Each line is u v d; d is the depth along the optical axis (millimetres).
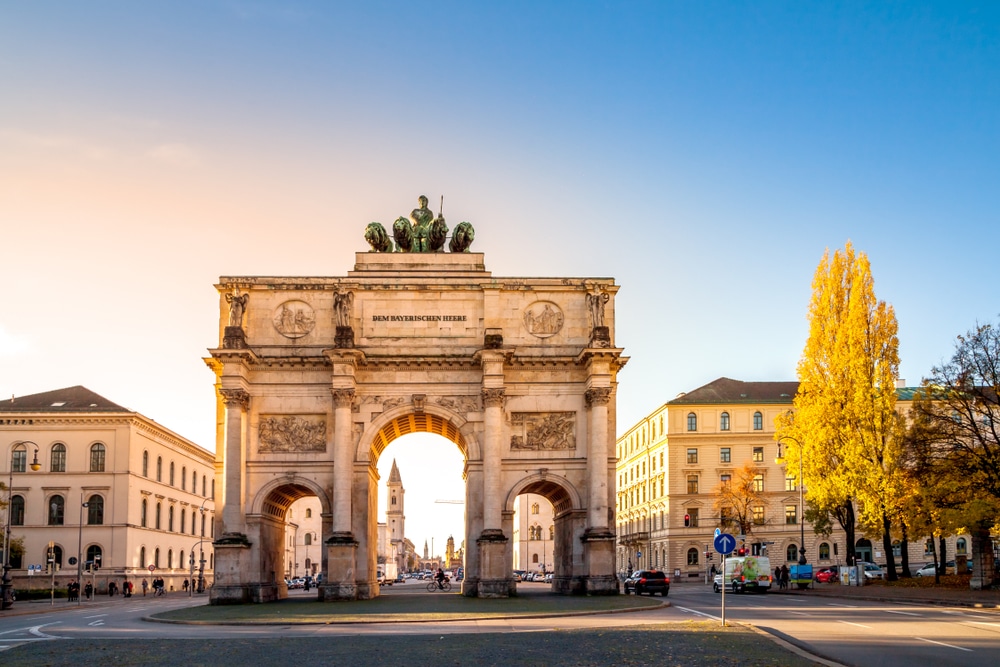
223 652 30516
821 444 81812
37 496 107812
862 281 82938
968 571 83500
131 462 109500
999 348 69750
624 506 161250
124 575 106625
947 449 71000
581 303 70750
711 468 130125
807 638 32750
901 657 27312
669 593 83438
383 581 145875
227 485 65688
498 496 66688
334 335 68938
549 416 69188
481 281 70188
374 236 72562
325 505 67125
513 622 43125
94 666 27250
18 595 96500
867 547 127000
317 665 26484
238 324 68375
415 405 68500
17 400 113938
